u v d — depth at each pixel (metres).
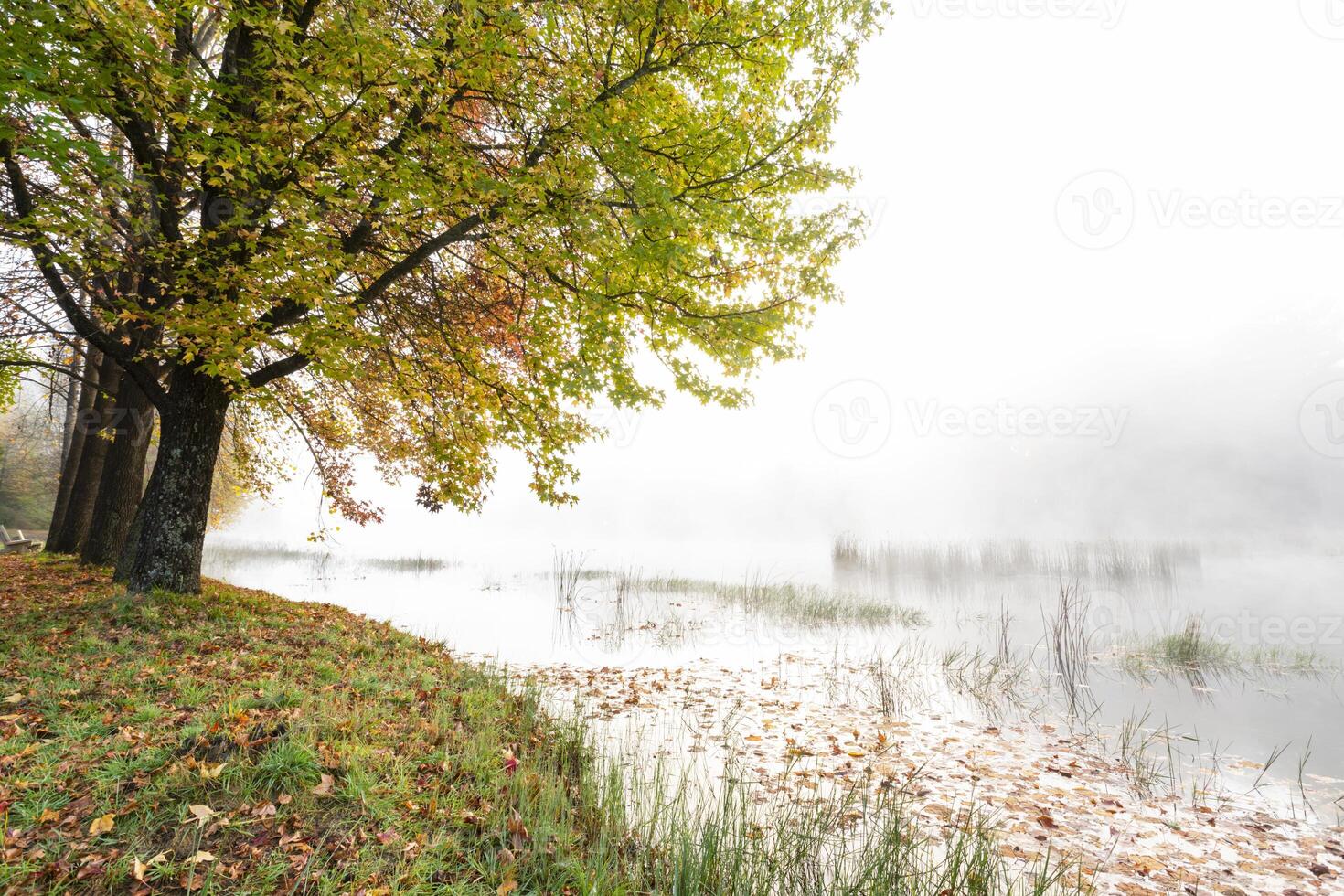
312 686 5.21
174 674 4.95
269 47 5.34
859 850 4.10
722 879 3.51
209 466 7.78
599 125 6.03
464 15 5.77
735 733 6.49
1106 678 8.79
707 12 6.81
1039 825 4.58
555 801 4.05
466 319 9.37
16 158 6.79
